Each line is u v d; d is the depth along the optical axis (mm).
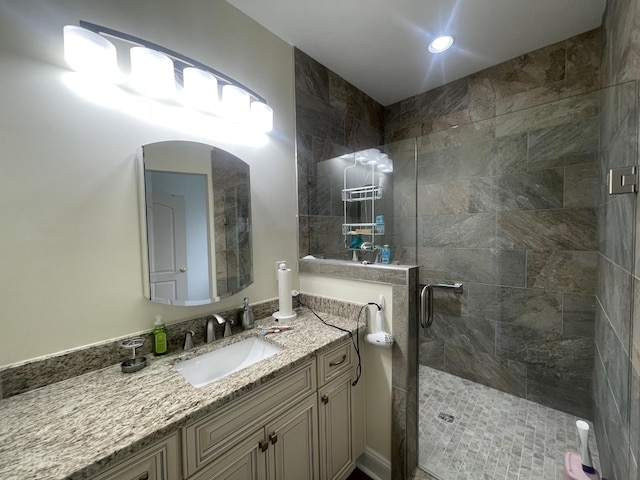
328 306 1641
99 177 1036
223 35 1429
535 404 1947
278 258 1706
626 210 1015
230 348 1285
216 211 1388
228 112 1397
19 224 880
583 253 1725
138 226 1138
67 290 971
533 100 1888
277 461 1043
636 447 870
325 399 1241
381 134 2607
